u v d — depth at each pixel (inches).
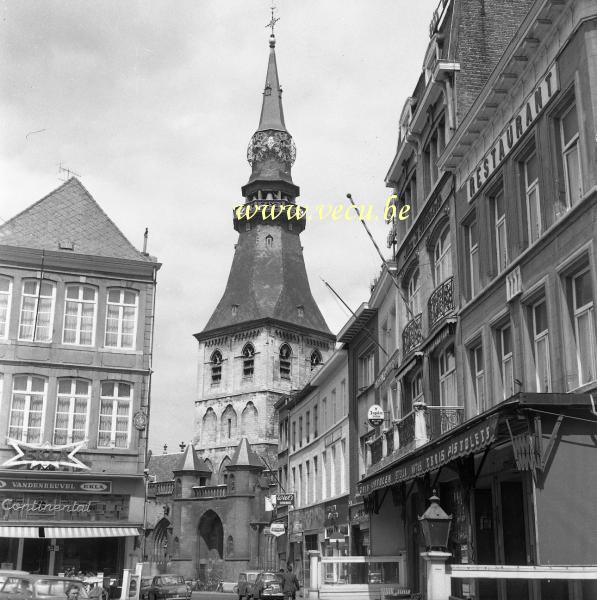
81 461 1379.2
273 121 4404.5
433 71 978.1
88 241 1498.5
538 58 680.4
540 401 516.1
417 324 1051.9
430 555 483.5
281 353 3996.1
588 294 603.2
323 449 1852.9
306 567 1973.4
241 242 4284.0
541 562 505.4
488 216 802.8
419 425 914.1
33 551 1350.9
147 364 1455.5
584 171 593.0
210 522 3437.5
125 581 1172.5
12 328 1393.9
